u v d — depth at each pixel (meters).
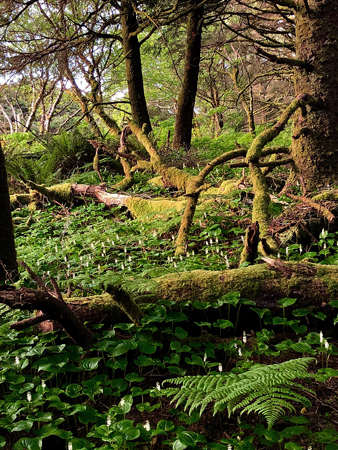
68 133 12.85
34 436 2.99
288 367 2.68
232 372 3.18
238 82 17.97
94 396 3.30
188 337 3.84
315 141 6.72
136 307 3.72
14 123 26.05
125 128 9.95
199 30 12.59
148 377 3.52
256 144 6.33
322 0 6.50
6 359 3.40
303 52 6.79
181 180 7.98
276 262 4.03
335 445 2.48
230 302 3.73
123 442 2.65
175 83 23.52
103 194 9.28
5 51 11.64
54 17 12.99
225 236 6.81
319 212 5.99
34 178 10.95
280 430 2.85
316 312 3.90
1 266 4.35
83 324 3.52
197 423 2.97
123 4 12.02
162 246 6.68
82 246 6.70
